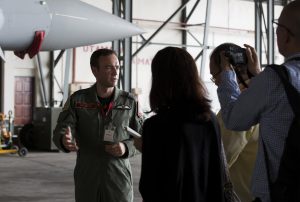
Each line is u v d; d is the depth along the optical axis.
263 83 1.88
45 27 5.21
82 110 3.00
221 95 2.18
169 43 16.98
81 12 5.77
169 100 2.03
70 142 2.80
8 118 12.82
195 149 2.00
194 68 2.07
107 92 3.06
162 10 16.92
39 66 14.88
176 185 1.96
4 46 5.15
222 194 2.07
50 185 7.73
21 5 4.99
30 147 12.93
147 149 2.00
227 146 2.77
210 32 17.67
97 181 2.99
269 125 1.88
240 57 2.36
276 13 19.06
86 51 15.61
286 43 1.95
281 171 1.81
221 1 17.89
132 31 6.41
